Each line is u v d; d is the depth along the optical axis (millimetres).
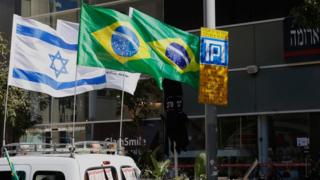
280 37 16312
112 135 19297
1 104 16875
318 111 15422
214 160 9648
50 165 6824
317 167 15406
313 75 15570
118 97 18875
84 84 10242
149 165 15773
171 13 18594
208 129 9727
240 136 16781
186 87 17625
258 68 16578
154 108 18125
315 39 15469
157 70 9719
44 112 20938
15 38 9203
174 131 15297
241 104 16844
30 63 9320
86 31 9203
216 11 17672
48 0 22047
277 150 16172
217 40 9859
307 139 15648
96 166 7066
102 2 20469
